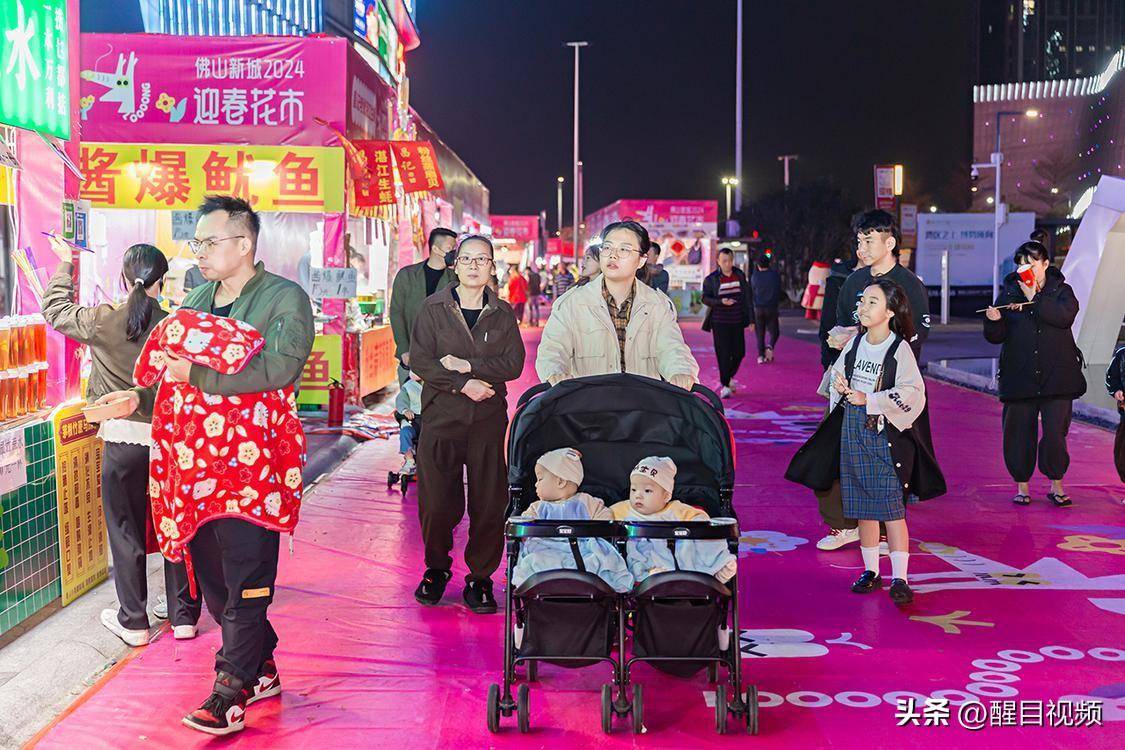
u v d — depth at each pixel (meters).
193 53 12.52
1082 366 8.09
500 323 5.54
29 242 5.59
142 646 5.08
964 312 39.28
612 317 5.05
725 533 4.07
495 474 5.58
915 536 7.25
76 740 4.07
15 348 5.19
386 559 6.68
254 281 4.26
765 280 19.95
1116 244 15.28
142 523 5.05
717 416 4.42
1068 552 6.80
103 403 4.41
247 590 4.12
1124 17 150.25
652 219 39.84
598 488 4.68
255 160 12.39
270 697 4.49
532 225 58.12
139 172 12.41
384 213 15.05
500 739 4.09
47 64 5.50
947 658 4.92
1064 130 141.25
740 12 47.25
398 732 4.15
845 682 4.64
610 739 4.09
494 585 6.13
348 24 17.84
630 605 4.24
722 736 4.10
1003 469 9.60
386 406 14.02
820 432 6.18
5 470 4.87
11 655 4.78
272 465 4.12
